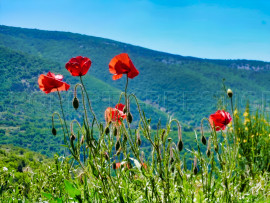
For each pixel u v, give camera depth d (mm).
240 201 1978
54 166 2129
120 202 1699
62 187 2055
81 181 1993
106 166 1698
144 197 1764
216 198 1924
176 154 1776
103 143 1686
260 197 2182
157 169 1694
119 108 1905
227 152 1933
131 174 1986
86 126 1597
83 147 1685
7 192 2281
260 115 4137
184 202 1759
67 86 1695
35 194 2227
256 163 3480
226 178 1852
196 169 1854
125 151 1769
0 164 2508
